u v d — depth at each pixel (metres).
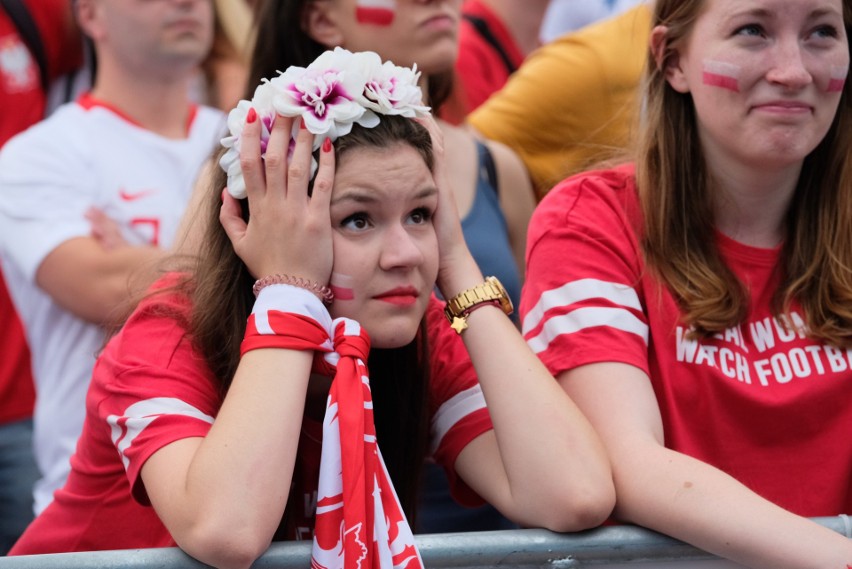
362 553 7.62
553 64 13.91
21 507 14.70
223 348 8.48
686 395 9.07
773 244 9.59
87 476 9.10
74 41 15.51
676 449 9.02
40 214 13.03
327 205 8.09
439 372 9.33
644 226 9.46
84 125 13.47
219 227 8.68
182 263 9.21
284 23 11.80
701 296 9.16
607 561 8.24
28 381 14.80
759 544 7.95
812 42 9.02
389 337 8.23
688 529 8.13
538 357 9.00
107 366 8.56
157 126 13.80
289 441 7.79
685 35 9.38
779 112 8.97
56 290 12.85
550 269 9.35
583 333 9.02
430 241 8.45
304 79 8.18
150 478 7.95
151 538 9.11
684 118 9.57
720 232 9.55
